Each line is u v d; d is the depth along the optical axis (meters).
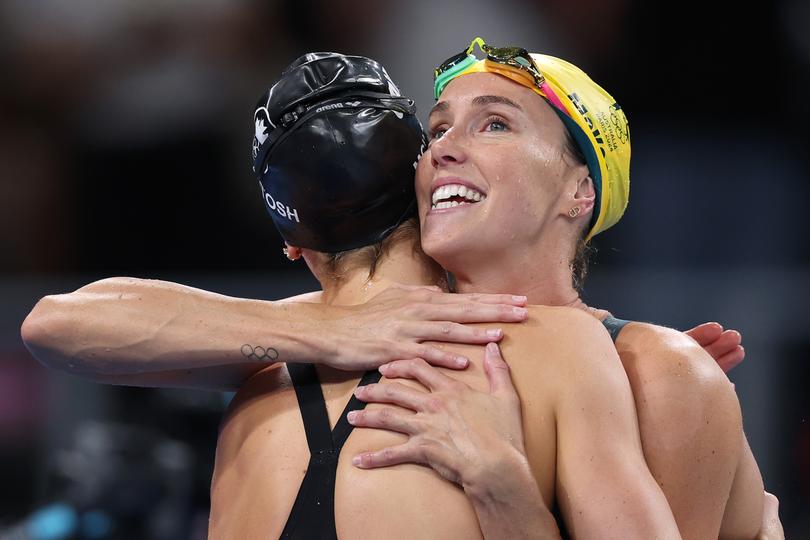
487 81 8.45
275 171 7.91
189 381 8.43
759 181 21.31
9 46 23.20
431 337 7.46
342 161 7.74
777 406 17.03
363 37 22.77
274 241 22.69
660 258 20.86
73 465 15.81
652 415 7.77
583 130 8.52
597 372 7.22
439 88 8.84
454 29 22.58
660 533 6.73
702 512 7.80
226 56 22.75
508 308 7.49
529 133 8.36
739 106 21.59
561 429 7.09
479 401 7.01
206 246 22.88
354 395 7.35
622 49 21.98
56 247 22.94
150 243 22.78
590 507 6.80
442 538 6.81
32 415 17.59
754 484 8.66
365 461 6.99
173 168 22.89
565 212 8.55
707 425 7.77
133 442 15.94
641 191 21.42
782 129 21.38
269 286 22.53
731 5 21.56
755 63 21.55
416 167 8.22
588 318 7.57
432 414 6.99
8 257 22.89
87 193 23.06
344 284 8.18
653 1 21.81
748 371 17.39
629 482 6.84
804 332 17.73
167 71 22.81
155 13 22.72
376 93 7.99
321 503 7.05
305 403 7.52
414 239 8.38
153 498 15.70
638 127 21.80
